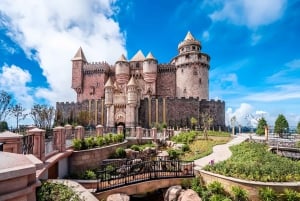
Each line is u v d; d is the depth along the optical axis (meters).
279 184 11.32
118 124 52.75
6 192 2.32
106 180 13.20
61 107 60.78
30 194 2.65
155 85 65.25
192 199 11.69
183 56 63.16
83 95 70.31
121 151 21.25
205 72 63.16
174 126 52.41
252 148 20.77
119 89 56.88
